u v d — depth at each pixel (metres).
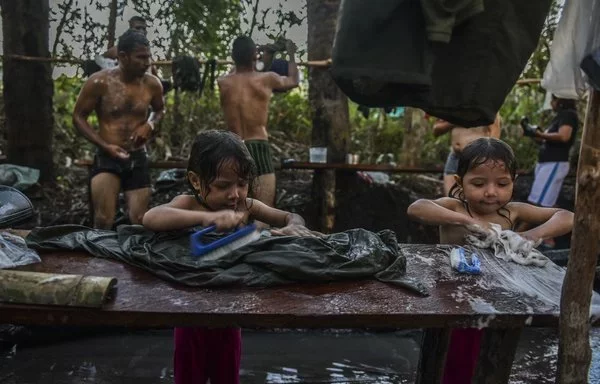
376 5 1.66
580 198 1.52
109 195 3.97
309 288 1.63
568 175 6.25
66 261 1.75
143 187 4.10
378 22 1.67
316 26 4.79
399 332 3.74
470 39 1.81
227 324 1.45
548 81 2.03
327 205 4.99
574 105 5.36
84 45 3.47
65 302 1.41
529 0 1.82
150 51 3.64
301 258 1.67
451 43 1.82
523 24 1.83
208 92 6.56
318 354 3.36
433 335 2.17
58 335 3.44
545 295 1.70
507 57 1.82
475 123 1.92
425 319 1.50
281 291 1.60
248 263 1.68
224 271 1.64
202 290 1.58
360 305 1.53
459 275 1.83
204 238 1.80
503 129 7.23
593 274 1.53
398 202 5.28
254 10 3.23
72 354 3.24
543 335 3.68
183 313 1.43
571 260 1.54
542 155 5.41
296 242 1.78
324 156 4.98
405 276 1.77
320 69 4.89
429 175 6.73
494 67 1.82
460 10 1.68
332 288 1.64
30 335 3.37
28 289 1.42
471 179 2.29
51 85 5.01
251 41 4.28
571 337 1.55
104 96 3.90
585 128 1.52
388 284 1.70
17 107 4.89
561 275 1.89
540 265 1.97
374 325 1.50
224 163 1.85
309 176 6.05
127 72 3.82
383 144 7.25
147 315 1.43
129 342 3.44
